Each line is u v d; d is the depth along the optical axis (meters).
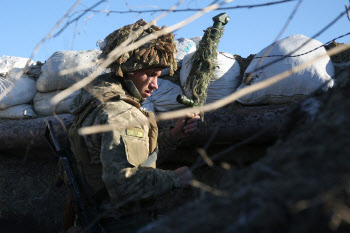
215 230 0.63
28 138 3.16
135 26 1.92
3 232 3.06
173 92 2.89
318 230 0.60
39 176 3.26
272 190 0.62
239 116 2.45
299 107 0.95
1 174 3.24
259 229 0.59
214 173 2.53
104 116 1.65
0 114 3.41
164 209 1.96
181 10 0.86
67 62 3.11
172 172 1.69
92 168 1.76
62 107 3.18
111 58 1.02
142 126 1.70
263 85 0.72
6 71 3.37
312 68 2.39
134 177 1.59
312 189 0.60
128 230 1.60
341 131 0.69
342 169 0.61
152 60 1.86
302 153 0.70
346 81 0.92
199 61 2.06
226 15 2.11
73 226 1.83
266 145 2.44
